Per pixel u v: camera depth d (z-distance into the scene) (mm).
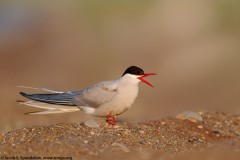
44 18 26438
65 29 25594
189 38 23375
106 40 24328
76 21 26000
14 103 14234
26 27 26000
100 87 8461
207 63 21141
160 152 7637
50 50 23922
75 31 25406
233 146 7582
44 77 20688
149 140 8266
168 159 7168
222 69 20438
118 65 21969
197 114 9867
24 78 20391
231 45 22281
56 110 8539
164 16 24703
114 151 7484
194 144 8289
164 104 15297
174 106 14875
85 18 25891
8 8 26781
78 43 24312
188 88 18391
